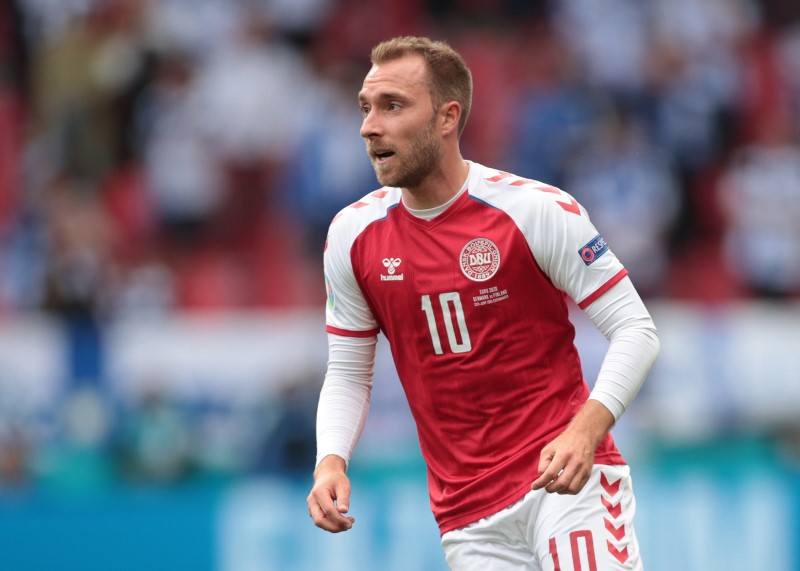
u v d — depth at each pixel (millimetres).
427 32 39875
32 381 26156
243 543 23922
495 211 11516
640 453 26766
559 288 11672
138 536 23781
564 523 11484
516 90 38156
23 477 25781
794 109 39250
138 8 37906
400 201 11852
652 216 35594
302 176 35781
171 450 26250
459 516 12086
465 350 11617
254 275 34906
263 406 26625
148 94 36875
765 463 27281
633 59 38469
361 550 23969
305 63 37906
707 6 39656
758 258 36125
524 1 40062
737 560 24312
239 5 38250
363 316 12281
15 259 33688
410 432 26125
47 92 37469
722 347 27672
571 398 11781
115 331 26516
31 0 38125
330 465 11734
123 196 35750
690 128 37531
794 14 40281
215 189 36000
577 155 36094
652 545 24344
